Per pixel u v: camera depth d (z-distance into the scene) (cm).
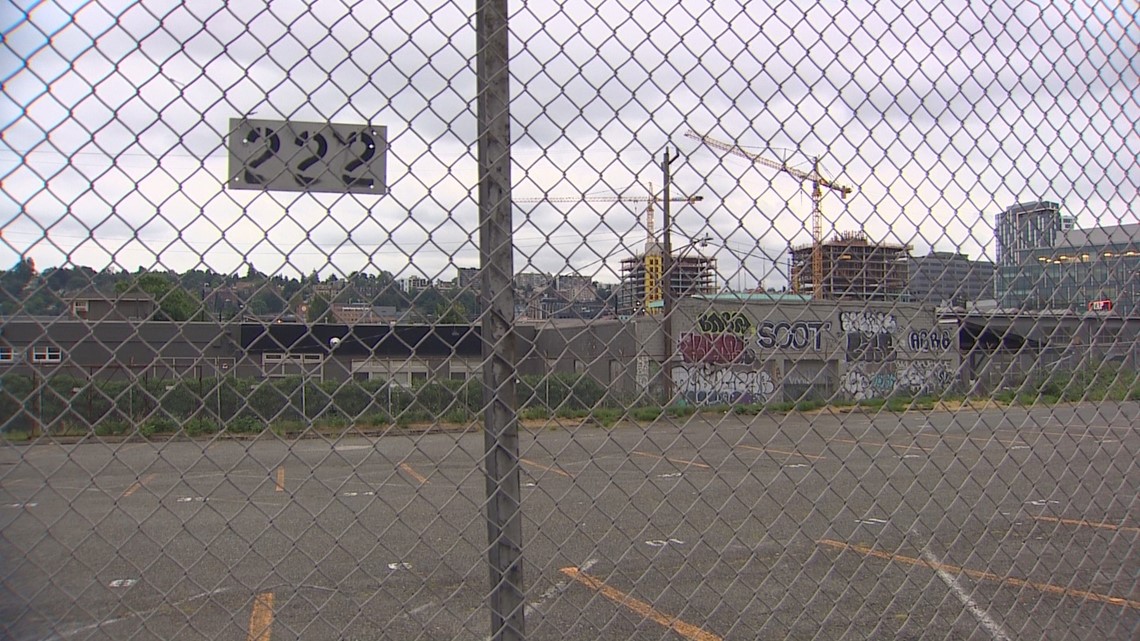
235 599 505
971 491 897
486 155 207
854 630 429
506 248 209
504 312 209
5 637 229
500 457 210
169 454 845
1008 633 418
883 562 587
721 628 437
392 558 620
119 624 439
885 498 857
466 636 433
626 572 562
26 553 231
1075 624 403
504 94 209
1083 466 1007
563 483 909
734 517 769
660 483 910
